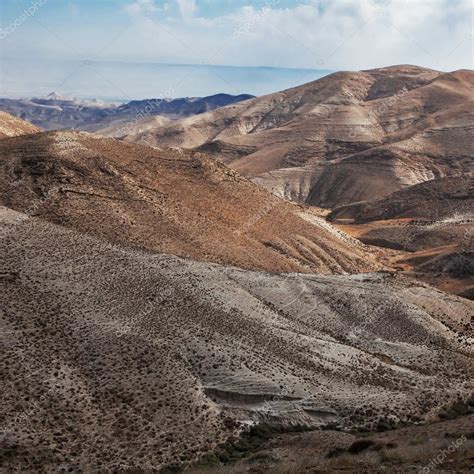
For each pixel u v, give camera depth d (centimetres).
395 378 5162
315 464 3219
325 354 5181
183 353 4416
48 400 3647
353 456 3306
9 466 3091
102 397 3822
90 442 3441
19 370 3800
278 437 3903
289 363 4747
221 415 3962
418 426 4206
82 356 4141
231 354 4528
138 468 3303
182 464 3406
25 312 4388
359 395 4597
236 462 3441
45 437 3375
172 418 3784
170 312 4969
